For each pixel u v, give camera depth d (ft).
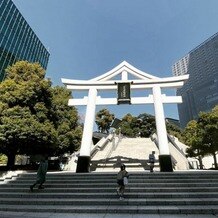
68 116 77.20
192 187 34.42
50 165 76.95
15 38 144.25
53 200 31.48
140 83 59.11
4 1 135.03
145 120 185.16
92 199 31.63
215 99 311.68
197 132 79.61
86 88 60.13
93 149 75.56
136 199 30.71
